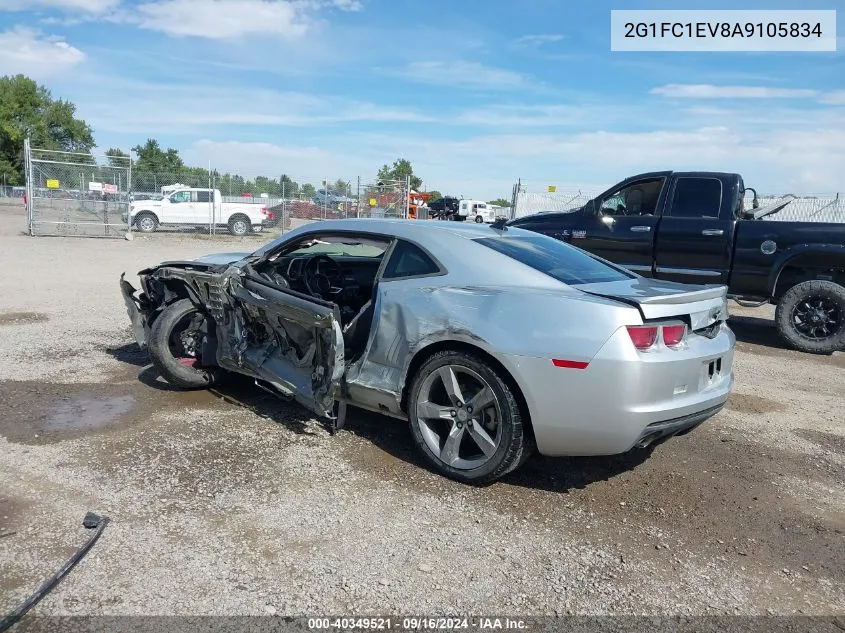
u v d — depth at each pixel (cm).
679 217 884
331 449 425
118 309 894
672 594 291
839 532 356
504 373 362
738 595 293
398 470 398
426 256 416
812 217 1709
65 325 774
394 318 405
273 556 300
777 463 451
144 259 1562
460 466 381
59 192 2138
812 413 575
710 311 386
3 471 372
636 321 341
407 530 330
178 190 2580
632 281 424
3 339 688
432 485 381
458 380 383
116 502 342
